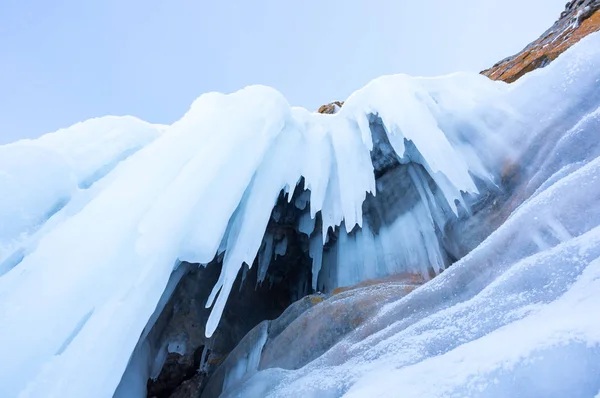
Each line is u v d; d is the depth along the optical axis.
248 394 3.42
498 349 1.66
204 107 4.74
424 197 5.45
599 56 3.81
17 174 3.29
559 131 3.80
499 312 2.07
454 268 2.96
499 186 4.27
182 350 5.77
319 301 4.73
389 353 2.47
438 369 1.85
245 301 7.36
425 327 2.49
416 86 5.44
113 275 2.83
